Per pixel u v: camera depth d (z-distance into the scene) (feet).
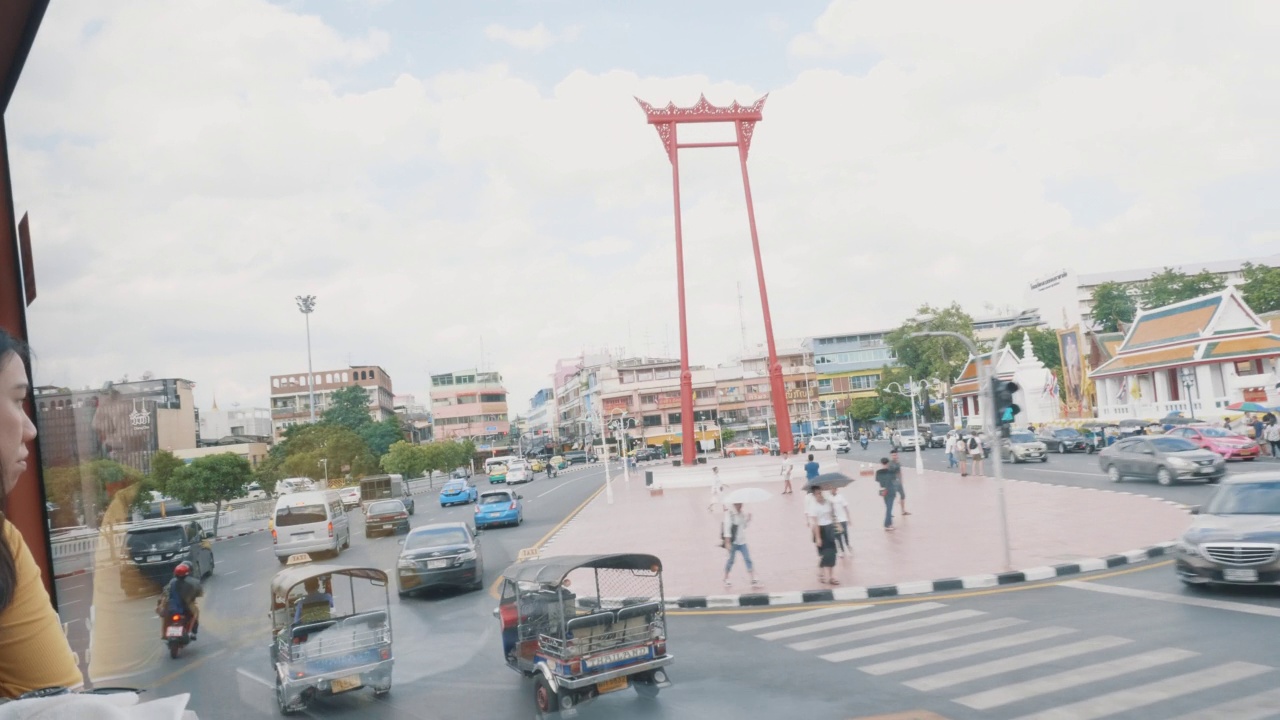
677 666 33.60
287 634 29.04
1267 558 36.45
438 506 162.50
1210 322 148.15
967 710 24.91
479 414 350.84
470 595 52.19
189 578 36.09
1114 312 273.13
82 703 3.82
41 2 7.64
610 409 322.96
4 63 8.09
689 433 179.93
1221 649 28.86
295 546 77.61
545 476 254.47
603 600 31.58
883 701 26.45
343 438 153.89
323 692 29.22
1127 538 55.06
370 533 94.22
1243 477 43.14
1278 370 144.15
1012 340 294.66
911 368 238.68
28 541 8.46
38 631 4.42
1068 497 83.05
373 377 257.55
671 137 195.72
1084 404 199.31
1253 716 22.30
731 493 51.44
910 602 42.70
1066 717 23.58
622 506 118.32
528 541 84.02
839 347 347.36
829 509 48.42
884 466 69.72
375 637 30.30
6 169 8.37
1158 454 89.81
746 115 196.34
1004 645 32.12
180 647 34.71
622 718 26.99
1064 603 38.96
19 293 8.50
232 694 30.48
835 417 336.29
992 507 79.66
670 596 48.32
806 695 27.81
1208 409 147.33
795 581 49.88
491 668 34.09
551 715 27.58
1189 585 40.04
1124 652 29.58
